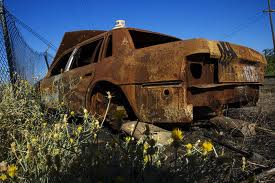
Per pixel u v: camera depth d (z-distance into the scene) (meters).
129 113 4.09
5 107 2.88
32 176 1.87
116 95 4.29
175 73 3.43
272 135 3.47
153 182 1.59
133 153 1.80
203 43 3.46
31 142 2.12
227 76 3.79
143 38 4.96
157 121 3.58
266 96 8.40
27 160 1.93
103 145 2.14
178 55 3.46
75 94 4.86
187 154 1.86
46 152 1.96
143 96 3.71
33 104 3.43
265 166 2.53
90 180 1.61
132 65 3.89
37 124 3.05
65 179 1.72
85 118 2.54
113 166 1.72
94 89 4.60
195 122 3.91
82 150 1.87
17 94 3.43
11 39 5.79
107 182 1.62
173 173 1.72
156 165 1.89
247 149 3.11
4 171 1.86
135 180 1.65
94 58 4.87
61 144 2.13
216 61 3.72
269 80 13.42
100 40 4.89
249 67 4.25
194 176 1.77
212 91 3.70
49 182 1.74
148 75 3.66
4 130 2.64
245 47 4.19
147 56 3.76
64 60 6.15
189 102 3.45
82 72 4.82
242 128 3.55
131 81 3.85
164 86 3.53
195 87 3.39
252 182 1.81
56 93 5.04
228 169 2.15
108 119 4.22
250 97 4.48
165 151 2.45
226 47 3.75
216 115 3.89
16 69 5.75
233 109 4.26
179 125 3.64
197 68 3.61
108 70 4.23
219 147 3.22
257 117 4.28
